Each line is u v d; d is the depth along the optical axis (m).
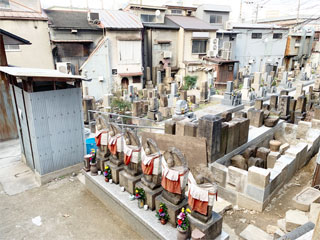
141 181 6.21
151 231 5.41
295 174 9.87
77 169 8.84
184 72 29.72
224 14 35.69
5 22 19.64
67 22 23.08
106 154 7.52
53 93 7.79
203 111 16.33
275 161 9.76
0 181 8.20
